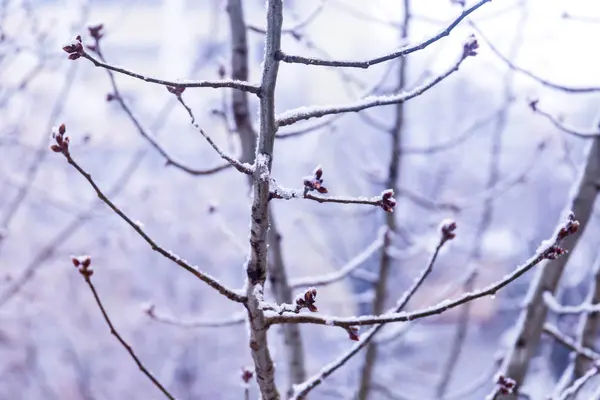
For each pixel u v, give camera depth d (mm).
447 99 8484
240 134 2910
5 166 6441
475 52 1675
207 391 9570
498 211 9398
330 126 4078
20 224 8727
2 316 8305
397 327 4594
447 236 1852
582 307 2816
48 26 4988
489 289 1662
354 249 7492
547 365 5742
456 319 9289
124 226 8773
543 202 9242
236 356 9773
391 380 6727
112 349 9453
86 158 8766
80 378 9109
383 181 4887
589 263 6949
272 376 1816
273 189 1550
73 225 5391
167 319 2924
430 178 7637
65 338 9211
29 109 6086
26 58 5441
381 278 4098
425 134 8359
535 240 8250
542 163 7812
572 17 3010
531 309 2977
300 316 1705
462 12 1510
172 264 9852
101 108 8820
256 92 1508
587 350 2967
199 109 9125
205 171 2574
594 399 2385
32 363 8852
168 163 2535
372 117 4172
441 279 7738
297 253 10211
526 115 9266
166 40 10969
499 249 8594
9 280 5219
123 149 9086
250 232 1611
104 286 9508
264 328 1704
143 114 8922
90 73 8383
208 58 5707
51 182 8039
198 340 9719
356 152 6852
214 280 1658
